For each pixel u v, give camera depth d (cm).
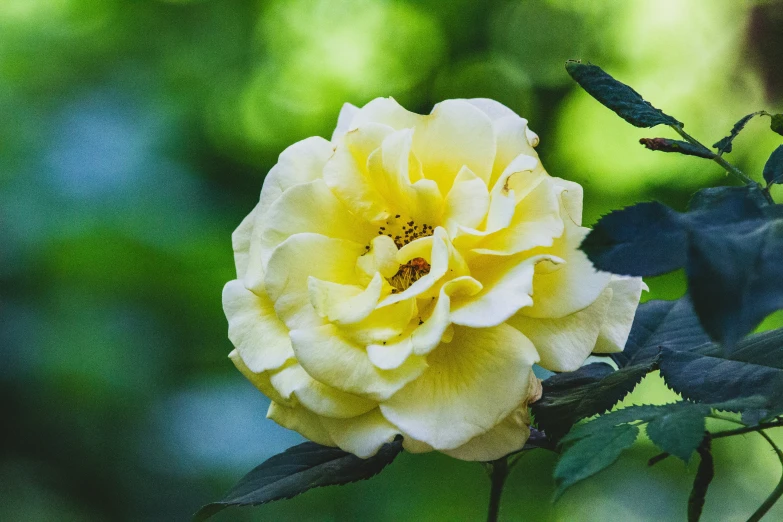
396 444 63
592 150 180
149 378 146
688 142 62
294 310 61
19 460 142
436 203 62
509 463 65
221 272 157
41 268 149
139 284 153
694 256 55
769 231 56
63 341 143
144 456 142
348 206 62
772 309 55
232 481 138
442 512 140
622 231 57
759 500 138
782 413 59
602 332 61
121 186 158
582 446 58
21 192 153
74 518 138
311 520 139
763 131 164
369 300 60
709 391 60
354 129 62
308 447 64
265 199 63
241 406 145
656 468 140
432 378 60
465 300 60
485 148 62
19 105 172
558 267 61
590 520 139
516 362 60
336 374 60
